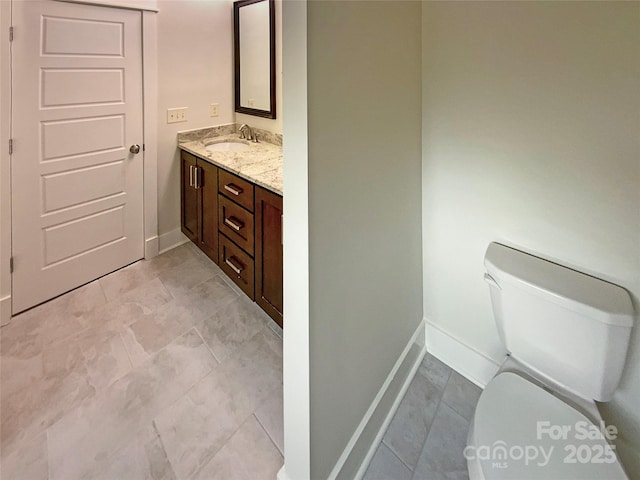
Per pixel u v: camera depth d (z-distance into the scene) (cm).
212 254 259
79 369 174
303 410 105
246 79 294
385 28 114
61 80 214
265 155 248
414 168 150
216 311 224
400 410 154
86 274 249
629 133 104
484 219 144
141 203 276
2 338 194
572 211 119
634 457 116
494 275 126
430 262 170
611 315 101
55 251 229
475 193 145
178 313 221
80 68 221
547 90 118
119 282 254
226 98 308
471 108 138
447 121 146
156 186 282
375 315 133
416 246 162
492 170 137
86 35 219
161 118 272
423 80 148
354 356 122
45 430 142
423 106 151
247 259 213
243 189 205
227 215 228
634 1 98
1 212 201
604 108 107
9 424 145
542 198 125
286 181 94
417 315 173
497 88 129
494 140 134
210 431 144
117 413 151
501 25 124
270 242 189
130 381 168
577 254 120
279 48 261
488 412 105
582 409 111
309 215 91
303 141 87
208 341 197
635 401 114
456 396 160
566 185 119
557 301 110
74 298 233
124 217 267
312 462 108
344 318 114
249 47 284
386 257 135
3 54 189
